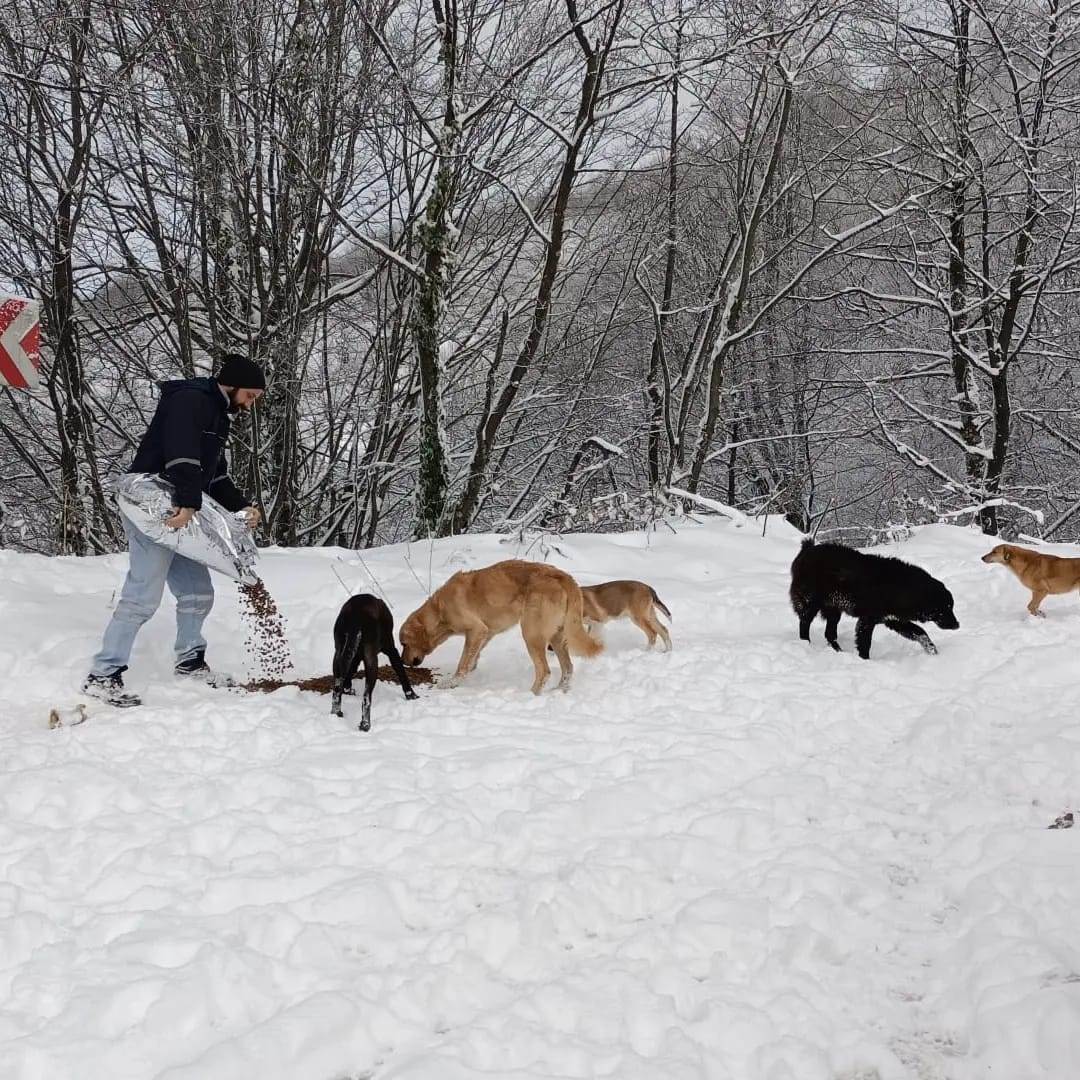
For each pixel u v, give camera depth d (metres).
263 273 14.85
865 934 3.40
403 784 4.71
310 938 3.32
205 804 4.52
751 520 12.77
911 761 5.01
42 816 4.43
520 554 9.92
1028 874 3.60
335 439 16.52
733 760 4.96
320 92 13.77
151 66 13.18
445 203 13.60
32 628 7.11
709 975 3.19
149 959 3.27
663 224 18.81
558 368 19.36
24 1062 2.75
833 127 19.61
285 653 7.07
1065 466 21.92
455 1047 2.79
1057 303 20.81
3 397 16.30
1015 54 17.88
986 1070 2.71
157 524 6.02
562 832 4.24
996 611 8.47
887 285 23.28
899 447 19.86
